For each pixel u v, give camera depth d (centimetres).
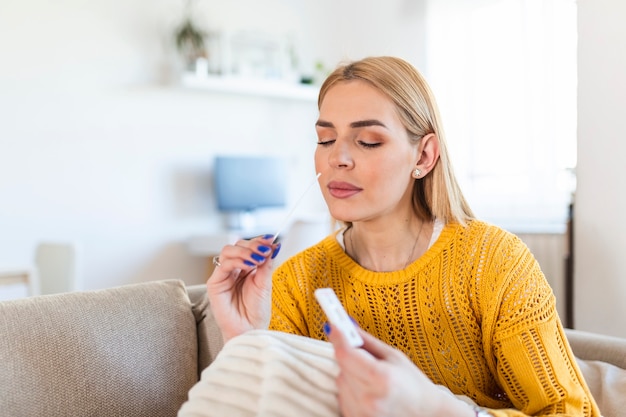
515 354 95
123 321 116
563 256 410
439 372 104
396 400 65
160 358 118
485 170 464
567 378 94
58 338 106
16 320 104
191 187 488
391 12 538
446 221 108
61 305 111
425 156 104
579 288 189
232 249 102
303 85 530
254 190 504
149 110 464
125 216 452
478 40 470
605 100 179
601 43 179
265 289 103
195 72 466
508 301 96
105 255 441
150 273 464
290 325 112
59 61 421
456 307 101
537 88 434
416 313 102
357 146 97
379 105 97
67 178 424
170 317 124
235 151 514
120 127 449
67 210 424
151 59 464
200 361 128
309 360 82
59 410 103
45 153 414
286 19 544
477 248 101
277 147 543
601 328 183
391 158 97
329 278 110
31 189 408
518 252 100
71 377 105
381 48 548
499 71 456
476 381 104
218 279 103
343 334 65
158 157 469
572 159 418
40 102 412
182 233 482
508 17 450
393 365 66
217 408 81
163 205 471
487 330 98
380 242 106
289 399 78
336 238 113
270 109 537
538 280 98
